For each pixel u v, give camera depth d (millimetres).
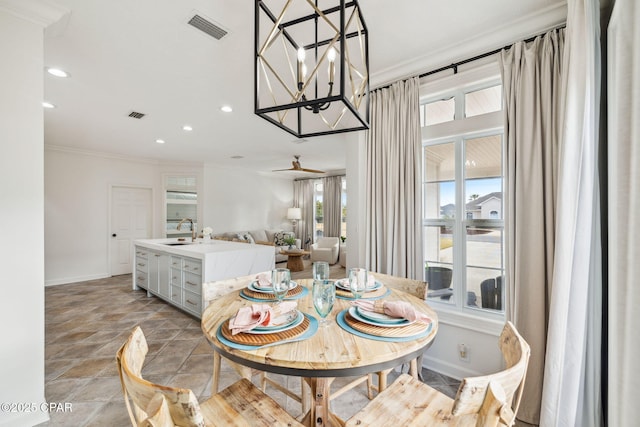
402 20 1790
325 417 1162
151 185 6289
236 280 1899
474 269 2154
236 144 4957
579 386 1387
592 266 1384
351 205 2896
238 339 1022
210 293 1754
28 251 1645
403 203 2299
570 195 1406
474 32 1908
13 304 1590
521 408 1701
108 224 5652
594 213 1382
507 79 1834
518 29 1814
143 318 3383
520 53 1801
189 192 6723
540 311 1666
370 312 1260
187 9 1688
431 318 1253
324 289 1127
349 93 2748
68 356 2492
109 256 5652
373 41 2006
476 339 2027
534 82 1738
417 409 1091
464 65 2131
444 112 2309
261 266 3660
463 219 2205
